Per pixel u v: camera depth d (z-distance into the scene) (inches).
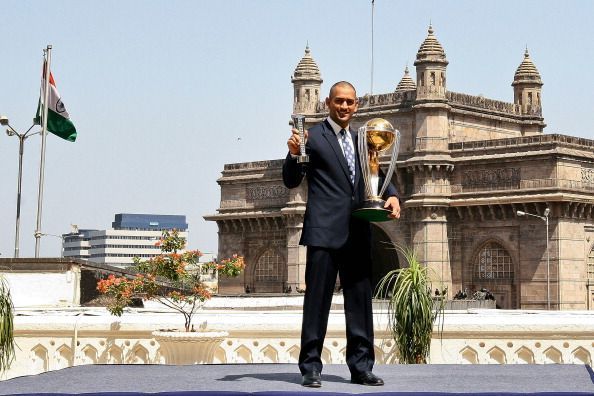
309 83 4569.4
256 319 933.2
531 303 3937.0
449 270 4128.9
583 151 4013.3
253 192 4803.2
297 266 4512.8
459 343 918.4
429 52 4158.5
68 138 2423.7
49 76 2292.1
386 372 543.5
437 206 4101.9
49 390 462.6
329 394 443.2
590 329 895.7
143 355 928.9
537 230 3937.0
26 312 1186.0
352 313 505.7
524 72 4554.6
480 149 4097.0
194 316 955.3
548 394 440.5
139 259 986.1
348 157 507.5
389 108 4274.1
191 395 442.6
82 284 1710.1
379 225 4244.6
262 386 476.4
